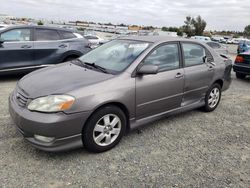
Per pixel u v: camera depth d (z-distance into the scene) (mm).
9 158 3318
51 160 3330
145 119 4098
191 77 4695
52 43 7848
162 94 4199
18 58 7281
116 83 3580
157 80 4070
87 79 3547
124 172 3166
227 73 5680
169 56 4391
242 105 6184
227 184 3049
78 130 3262
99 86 3430
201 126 4734
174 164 3404
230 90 7730
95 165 3279
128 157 3508
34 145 3213
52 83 3453
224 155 3721
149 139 4070
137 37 4664
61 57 7992
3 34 7062
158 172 3205
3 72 7145
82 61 4477
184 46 4699
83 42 8586
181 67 4566
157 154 3631
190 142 4062
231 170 3344
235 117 5316
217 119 5137
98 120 3426
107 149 3617
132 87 3721
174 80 4355
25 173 3041
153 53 4121
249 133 4547
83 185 2891
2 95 5957
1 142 3695
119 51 4328
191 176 3164
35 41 7547
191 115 5277
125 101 3648
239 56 9438
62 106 3115
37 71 4168
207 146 3967
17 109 3314
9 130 4070
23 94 3385
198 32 76188
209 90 5262
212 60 5293
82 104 3229
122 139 4012
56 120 3072
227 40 58031
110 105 3541
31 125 3109
